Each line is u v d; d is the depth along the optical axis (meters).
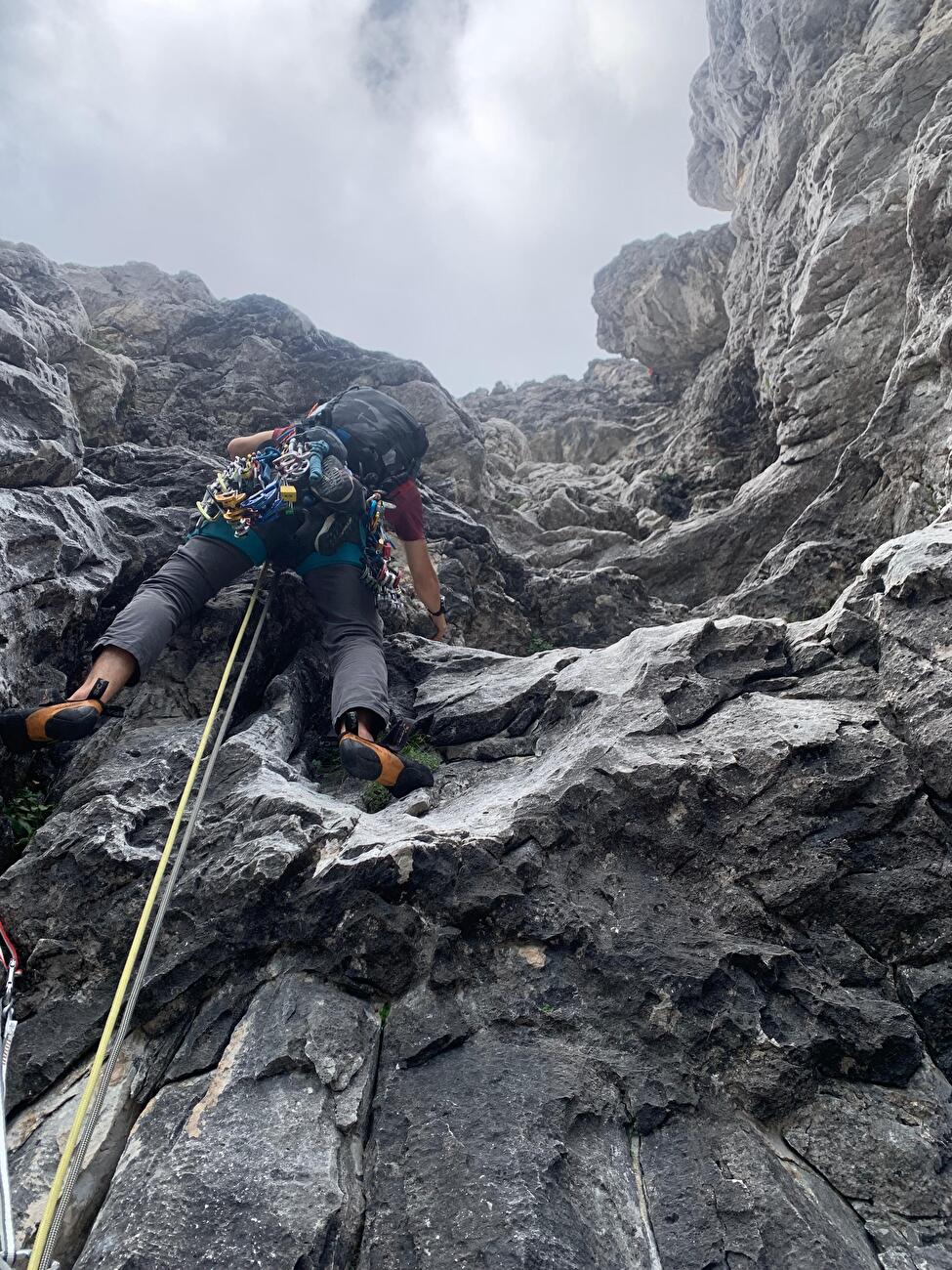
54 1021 2.59
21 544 3.69
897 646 3.27
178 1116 2.27
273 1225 1.91
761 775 2.93
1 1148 1.92
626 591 7.05
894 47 9.65
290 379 8.26
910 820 2.80
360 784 3.86
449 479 8.38
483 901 2.72
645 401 16.73
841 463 7.04
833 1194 2.15
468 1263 1.87
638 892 2.79
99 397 6.66
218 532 3.73
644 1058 2.41
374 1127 2.23
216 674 4.27
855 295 8.48
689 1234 2.00
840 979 2.56
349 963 2.62
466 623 6.15
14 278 7.38
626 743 3.17
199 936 2.71
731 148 13.84
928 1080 2.35
